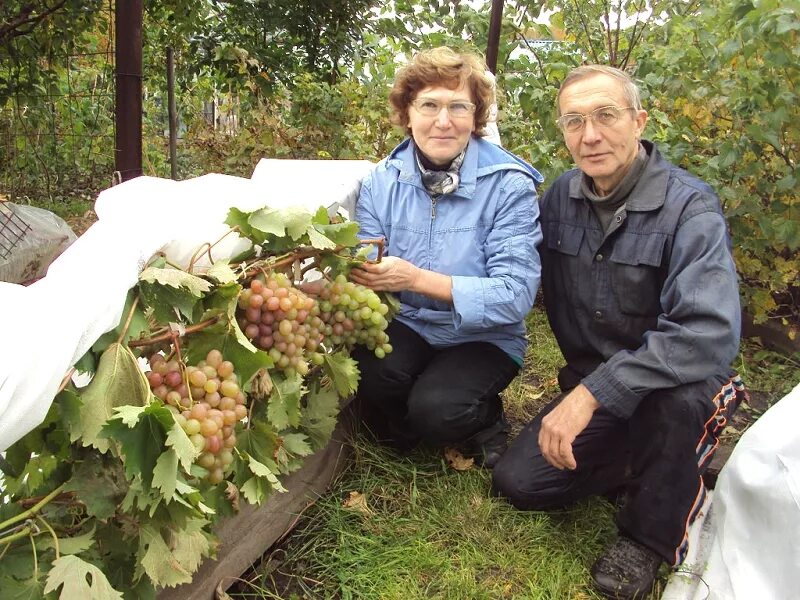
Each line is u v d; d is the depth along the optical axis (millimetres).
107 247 1453
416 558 2154
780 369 3633
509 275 2412
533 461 2371
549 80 4375
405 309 2646
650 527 2094
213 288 1643
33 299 1250
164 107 8055
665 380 2047
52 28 5801
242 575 2055
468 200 2494
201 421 1440
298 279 1979
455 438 2559
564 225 2465
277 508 2203
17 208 3670
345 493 2455
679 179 2246
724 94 3654
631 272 2279
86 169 7074
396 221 2557
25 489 1411
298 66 6531
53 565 1232
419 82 2410
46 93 6281
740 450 2008
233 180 2098
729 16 3537
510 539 2287
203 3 6410
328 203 2336
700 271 2086
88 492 1351
